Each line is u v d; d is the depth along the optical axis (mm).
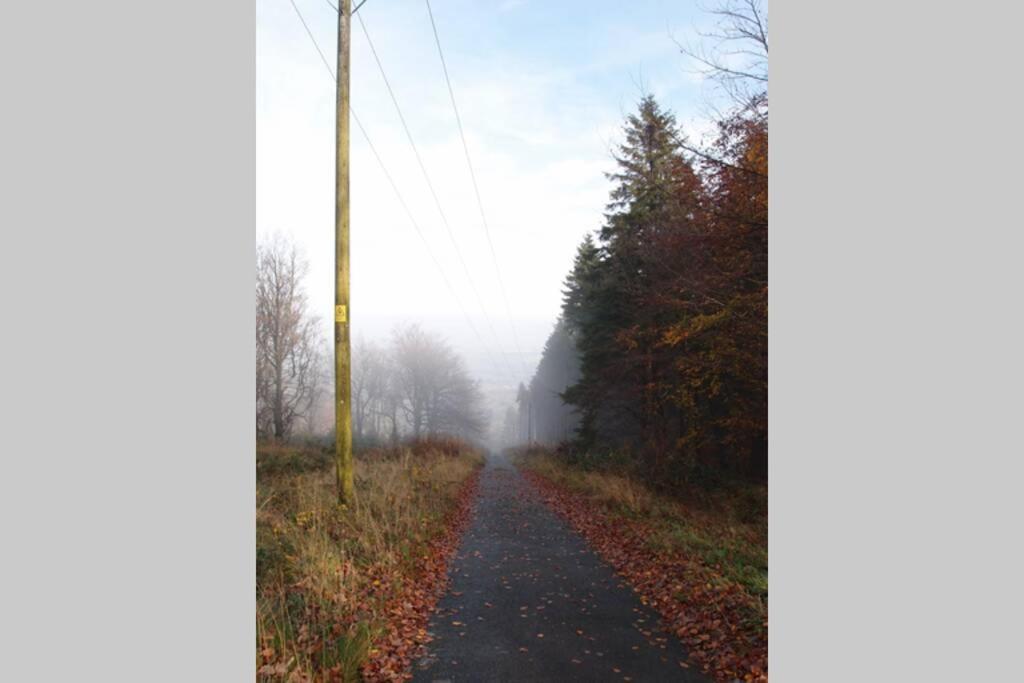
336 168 11664
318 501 11070
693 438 20312
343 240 11656
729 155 13797
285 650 5508
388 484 14242
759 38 12555
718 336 16219
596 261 29531
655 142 23828
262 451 23203
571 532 14344
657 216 20594
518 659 6391
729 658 6258
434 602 8391
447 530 13648
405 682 5832
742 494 17000
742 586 8352
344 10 11773
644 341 24047
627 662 6316
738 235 13852
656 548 11367
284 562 7973
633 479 21234
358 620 6652
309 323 44094
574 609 8141
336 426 11758
